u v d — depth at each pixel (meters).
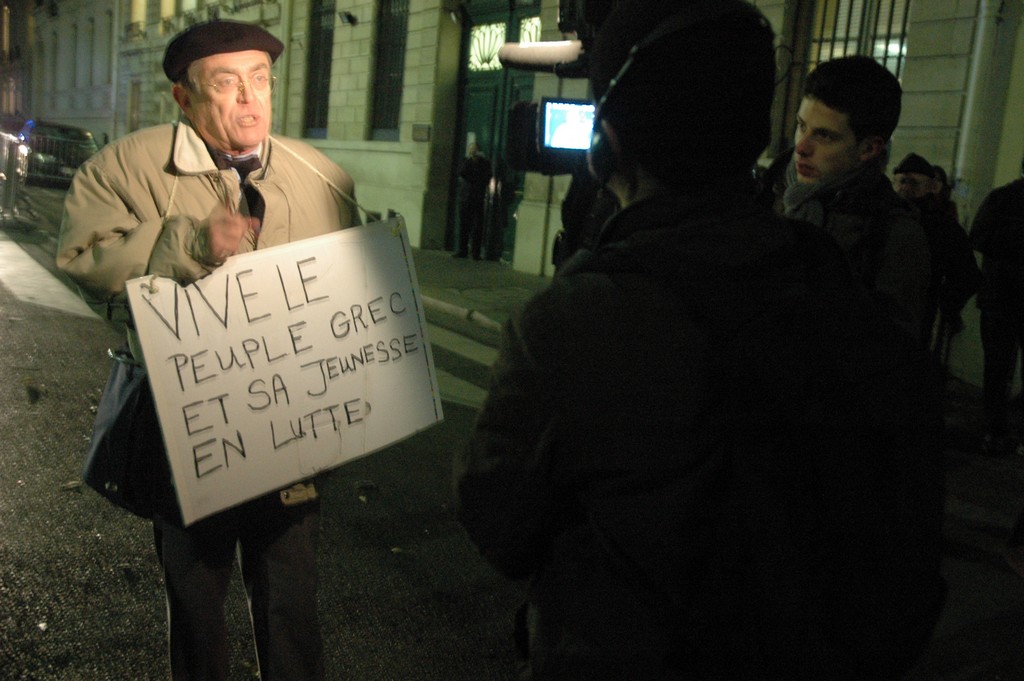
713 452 1.02
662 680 1.05
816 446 1.02
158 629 3.01
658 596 1.05
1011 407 6.52
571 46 4.04
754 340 1.02
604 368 1.05
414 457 4.92
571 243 1.98
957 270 4.46
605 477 1.06
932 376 1.08
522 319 1.12
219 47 1.93
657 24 1.10
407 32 15.16
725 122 1.07
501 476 1.11
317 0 18.11
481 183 13.29
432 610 3.30
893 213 2.37
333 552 3.69
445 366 7.14
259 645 2.15
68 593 3.18
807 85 2.44
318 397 2.05
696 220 1.08
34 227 13.28
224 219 1.79
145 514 2.06
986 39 7.07
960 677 3.09
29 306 7.84
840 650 1.01
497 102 13.56
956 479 5.11
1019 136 6.96
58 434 4.79
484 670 2.94
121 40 29.27
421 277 11.44
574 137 3.76
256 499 2.13
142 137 2.01
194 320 1.88
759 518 1.00
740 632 1.02
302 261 2.02
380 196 15.87
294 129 18.92
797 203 2.44
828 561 1.02
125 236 1.90
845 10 8.52
